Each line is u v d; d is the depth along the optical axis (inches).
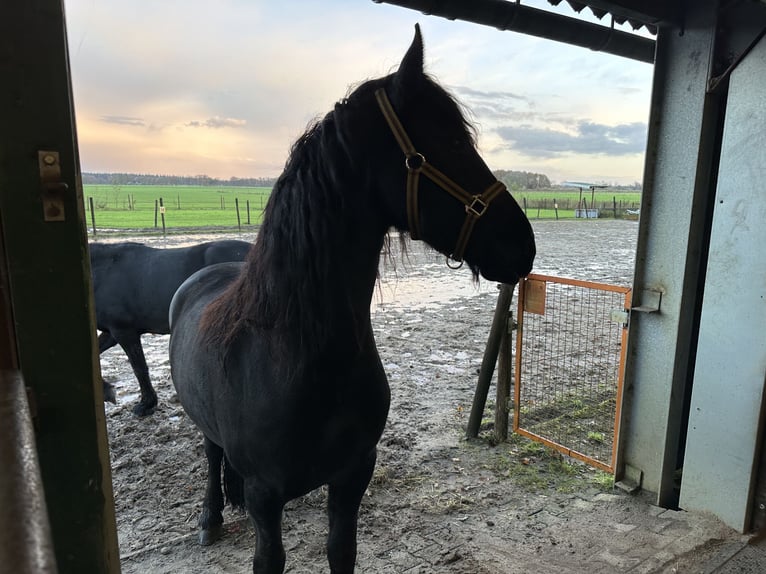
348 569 62.7
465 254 53.3
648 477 101.9
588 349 203.2
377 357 60.5
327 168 50.2
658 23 90.6
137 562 85.4
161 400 153.8
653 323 98.1
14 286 30.5
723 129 85.5
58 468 33.4
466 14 83.4
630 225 853.8
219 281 89.2
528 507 99.6
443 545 87.7
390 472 112.4
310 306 50.9
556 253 485.4
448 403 152.3
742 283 84.3
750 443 85.4
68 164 30.8
